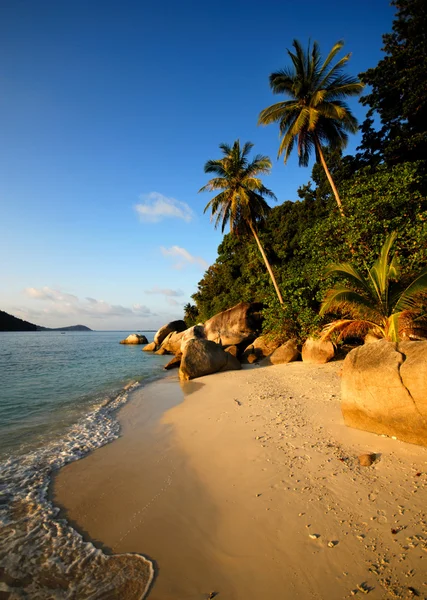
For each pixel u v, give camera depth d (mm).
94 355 35656
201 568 3293
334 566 3117
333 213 15711
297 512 4020
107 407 10875
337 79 19984
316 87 20312
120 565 3410
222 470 5402
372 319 9188
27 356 33656
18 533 4016
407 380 5246
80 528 4098
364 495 4176
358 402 6066
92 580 3221
